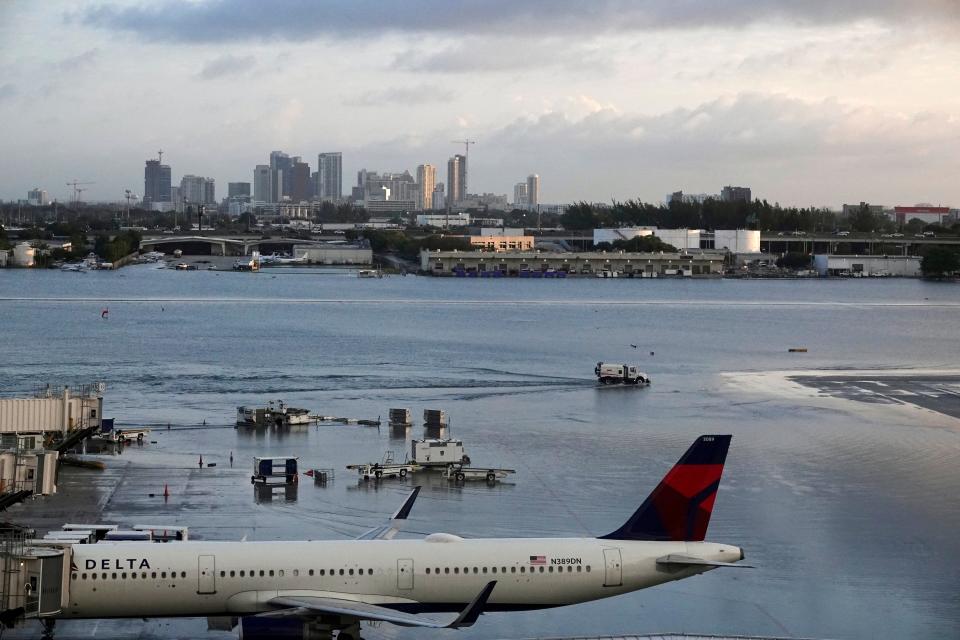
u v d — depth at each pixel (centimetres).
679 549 6925
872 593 8388
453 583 6700
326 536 9694
